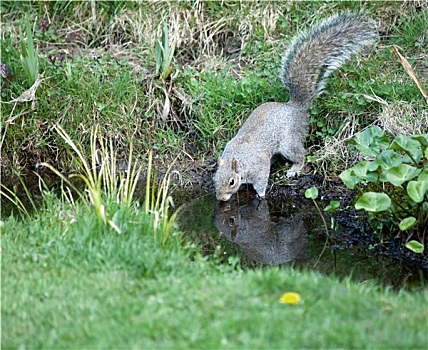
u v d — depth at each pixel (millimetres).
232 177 9336
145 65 11312
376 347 4930
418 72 10359
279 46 11250
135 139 10609
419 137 7738
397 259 7758
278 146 9891
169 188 9891
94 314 5500
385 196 7590
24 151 10617
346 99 10055
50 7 12422
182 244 7859
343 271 7527
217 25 11734
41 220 7652
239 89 10641
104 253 6570
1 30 11992
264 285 5789
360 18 10492
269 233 8602
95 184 8273
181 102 10867
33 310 5621
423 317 5371
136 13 12039
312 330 5105
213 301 5570
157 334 5141
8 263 6508
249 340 4988
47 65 11016
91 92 10727
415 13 11195
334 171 9688
